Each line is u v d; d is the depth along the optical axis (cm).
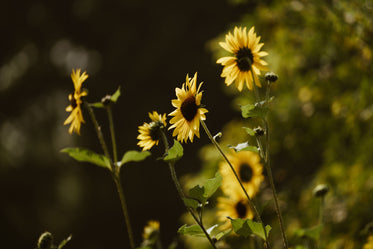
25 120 1634
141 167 1415
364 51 364
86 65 1598
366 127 405
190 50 1386
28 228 1420
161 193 1405
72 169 1579
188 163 1330
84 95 155
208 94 1318
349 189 396
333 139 430
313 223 389
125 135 1430
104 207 1462
